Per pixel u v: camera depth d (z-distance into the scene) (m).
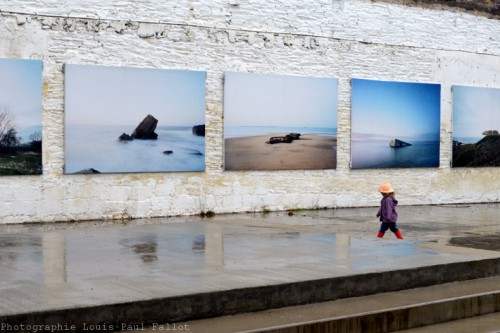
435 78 25.03
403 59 24.27
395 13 24.06
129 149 19.20
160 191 19.72
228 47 20.83
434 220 19.72
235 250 11.62
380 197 23.78
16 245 12.17
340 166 22.95
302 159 22.12
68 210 18.47
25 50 17.92
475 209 23.41
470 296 9.82
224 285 8.73
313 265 10.26
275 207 21.73
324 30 22.56
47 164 18.19
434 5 24.94
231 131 20.84
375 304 9.22
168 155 19.80
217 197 20.69
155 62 19.67
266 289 8.78
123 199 19.17
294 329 8.03
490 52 26.38
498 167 26.56
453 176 25.47
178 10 20.02
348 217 20.11
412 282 10.26
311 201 22.41
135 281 8.91
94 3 18.80
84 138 18.61
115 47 19.09
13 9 17.73
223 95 20.70
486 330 9.13
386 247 12.15
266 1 21.47
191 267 9.96
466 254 11.63
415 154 24.45
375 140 23.59
